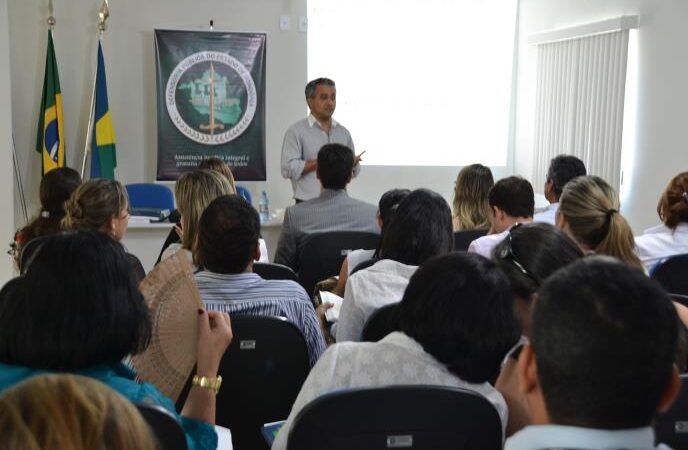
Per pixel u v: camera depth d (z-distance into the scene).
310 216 3.78
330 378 1.47
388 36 6.40
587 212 2.29
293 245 3.80
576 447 0.73
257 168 6.02
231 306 2.07
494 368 1.44
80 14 5.71
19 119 5.67
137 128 5.92
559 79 5.96
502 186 3.11
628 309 0.73
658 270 2.83
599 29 5.37
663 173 4.94
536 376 0.80
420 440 1.36
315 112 5.21
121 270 1.23
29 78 5.66
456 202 3.88
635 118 5.20
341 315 2.23
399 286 2.18
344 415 1.33
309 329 2.14
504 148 6.81
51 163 5.51
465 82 6.64
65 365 1.18
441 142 6.65
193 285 1.51
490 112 6.73
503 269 1.57
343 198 3.81
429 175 6.66
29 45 5.63
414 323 1.44
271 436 1.72
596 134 5.51
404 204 2.31
